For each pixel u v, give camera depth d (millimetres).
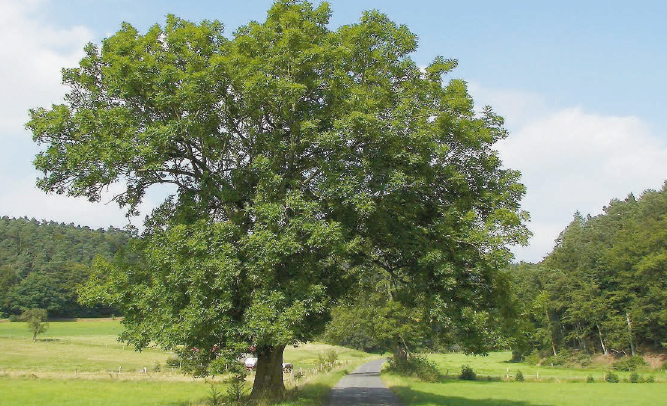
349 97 17547
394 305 51062
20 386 36656
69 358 64250
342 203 16719
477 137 19297
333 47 17672
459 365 90562
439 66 20188
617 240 85500
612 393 39938
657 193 103812
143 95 18156
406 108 17469
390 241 19422
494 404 26766
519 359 101875
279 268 17375
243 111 17859
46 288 121312
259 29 18281
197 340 16609
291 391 21734
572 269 93000
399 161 18203
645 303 75000
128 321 18469
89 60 19219
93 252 177375
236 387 20219
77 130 18391
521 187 20688
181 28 18688
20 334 94000
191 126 16766
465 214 18891
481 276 19422
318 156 18484
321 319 19484
